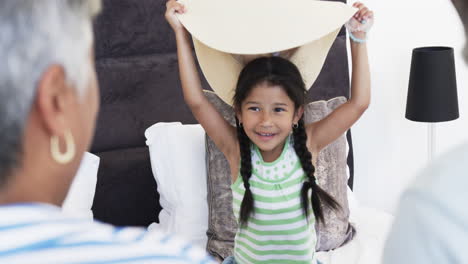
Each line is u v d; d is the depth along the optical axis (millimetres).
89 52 556
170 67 2309
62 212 494
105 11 2189
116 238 497
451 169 579
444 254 555
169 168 2135
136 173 2230
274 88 1496
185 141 2146
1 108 460
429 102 2576
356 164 2893
